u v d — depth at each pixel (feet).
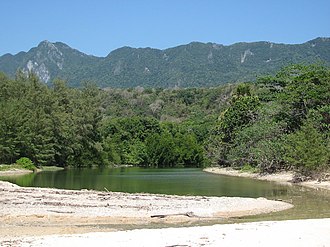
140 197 115.14
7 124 261.03
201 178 211.41
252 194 134.82
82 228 77.20
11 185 141.08
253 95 307.37
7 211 90.94
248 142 247.09
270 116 246.06
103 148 342.64
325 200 118.83
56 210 92.73
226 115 292.61
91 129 328.08
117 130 407.64
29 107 286.87
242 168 250.37
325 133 197.06
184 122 481.05
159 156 379.76
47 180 190.19
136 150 389.80
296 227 71.61
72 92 334.44
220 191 144.25
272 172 213.25
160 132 425.28
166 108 596.70
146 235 65.46
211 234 66.03
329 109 211.41
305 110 232.12
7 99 289.94
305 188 155.33
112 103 609.42
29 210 92.17
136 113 576.20
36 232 72.64
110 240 61.98
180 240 61.87
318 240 62.44
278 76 271.69
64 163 316.19
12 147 261.85
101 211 92.68
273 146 211.82
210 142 315.99
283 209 102.06
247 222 81.05
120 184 171.01
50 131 290.56
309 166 173.27
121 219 86.53
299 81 238.27
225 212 95.71
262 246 58.95
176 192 139.54
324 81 233.14
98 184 170.09
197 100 621.72
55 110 301.63
